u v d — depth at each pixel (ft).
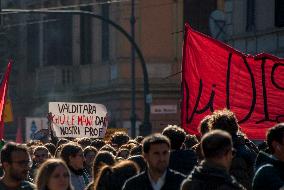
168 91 229.04
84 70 244.22
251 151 51.80
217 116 50.80
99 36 238.68
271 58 62.13
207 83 62.75
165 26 231.50
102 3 220.23
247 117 62.64
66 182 41.88
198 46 62.85
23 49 269.44
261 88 62.44
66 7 233.55
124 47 227.61
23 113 268.21
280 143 44.78
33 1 264.72
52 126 94.84
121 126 225.76
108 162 54.60
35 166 71.46
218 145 37.99
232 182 37.93
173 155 50.31
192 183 38.19
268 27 154.71
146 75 172.86
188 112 62.95
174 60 230.27
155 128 224.12
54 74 249.55
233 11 165.99
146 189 44.27
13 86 269.85
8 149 46.91
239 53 62.39
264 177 43.29
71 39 250.57
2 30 269.44
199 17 229.04
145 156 44.27
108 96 232.12
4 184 47.03
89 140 82.99
